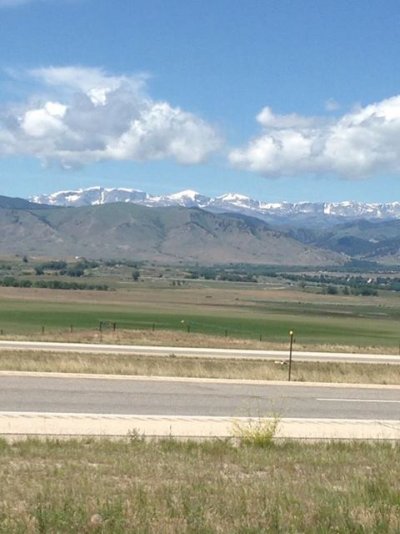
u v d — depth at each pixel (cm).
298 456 1530
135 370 2941
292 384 2797
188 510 1002
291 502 1070
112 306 12144
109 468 1341
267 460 1470
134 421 1912
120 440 1645
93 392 2358
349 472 1373
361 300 19538
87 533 909
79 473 1281
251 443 1661
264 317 11300
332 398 2483
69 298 13875
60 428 1784
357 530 944
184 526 935
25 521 929
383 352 5012
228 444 1625
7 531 897
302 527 957
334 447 1653
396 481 1269
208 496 1104
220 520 973
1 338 4859
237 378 2877
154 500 1060
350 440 1770
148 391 2431
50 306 11450
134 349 4378
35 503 1034
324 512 1009
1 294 14038
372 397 2558
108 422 1883
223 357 4012
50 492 1102
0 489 1131
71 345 4484
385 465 1441
